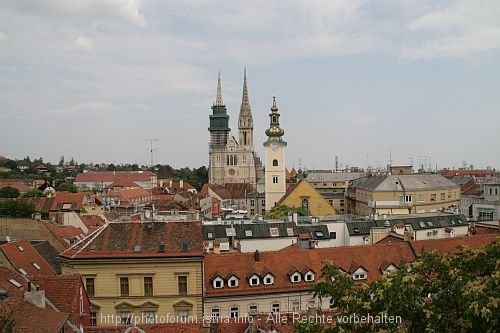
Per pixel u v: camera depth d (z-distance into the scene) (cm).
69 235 11512
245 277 7706
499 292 3005
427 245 8738
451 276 3406
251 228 11069
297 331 3741
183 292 7338
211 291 7475
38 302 5041
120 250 7306
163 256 7256
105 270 7225
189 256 7288
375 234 10956
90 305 6844
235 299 7531
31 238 11075
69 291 5669
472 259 3562
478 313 2908
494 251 3547
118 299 7219
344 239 11788
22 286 5428
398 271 3675
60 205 18300
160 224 7731
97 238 7462
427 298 3747
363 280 8075
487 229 11981
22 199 18888
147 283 7288
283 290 7712
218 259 7838
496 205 16025
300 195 18738
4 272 5591
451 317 3238
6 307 4509
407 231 10381
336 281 3788
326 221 12231
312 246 9781
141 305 7231
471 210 18412
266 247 10962
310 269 7919
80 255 7219
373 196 19725
